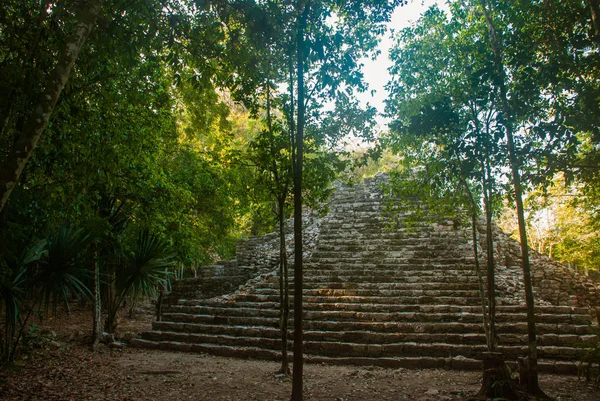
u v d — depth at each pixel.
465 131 7.13
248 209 16.36
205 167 14.44
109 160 8.07
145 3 6.39
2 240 6.12
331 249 14.00
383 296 10.97
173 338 10.58
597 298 11.11
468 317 9.74
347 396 6.52
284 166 8.01
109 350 9.80
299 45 5.99
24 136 4.20
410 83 8.98
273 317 10.80
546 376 7.80
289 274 12.73
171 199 11.53
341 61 6.33
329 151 7.89
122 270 10.76
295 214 5.77
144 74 8.31
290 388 6.93
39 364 8.04
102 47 6.88
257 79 7.57
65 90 6.95
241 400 6.29
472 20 8.46
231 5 6.30
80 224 9.03
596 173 5.58
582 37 5.50
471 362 8.41
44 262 8.04
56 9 5.60
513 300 10.41
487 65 6.25
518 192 6.45
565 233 19.45
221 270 14.91
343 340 9.46
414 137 8.98
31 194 7.56
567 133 5.37
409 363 8.59
